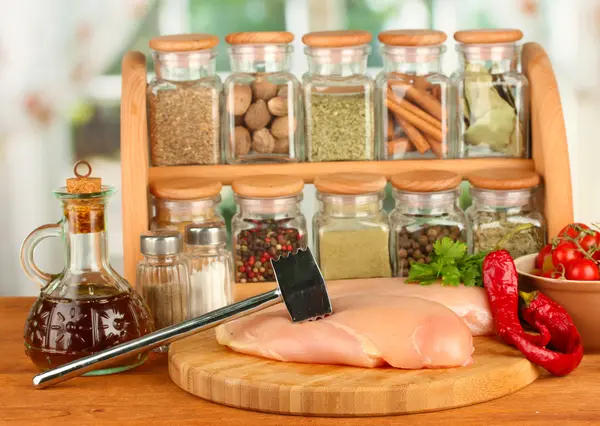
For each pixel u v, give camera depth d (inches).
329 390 43.3
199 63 52.1
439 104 52.4
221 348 46.6
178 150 52.0
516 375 44.6
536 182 51.3
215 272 48.6
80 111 68.7
